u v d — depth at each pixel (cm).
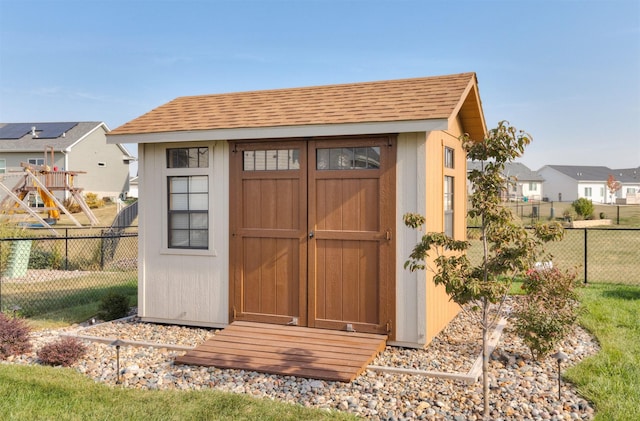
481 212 469
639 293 992
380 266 681
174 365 619
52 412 462
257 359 612
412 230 666
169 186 813
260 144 743
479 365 598
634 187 6988
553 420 453
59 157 3456
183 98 943
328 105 750
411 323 671
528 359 625
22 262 1387
